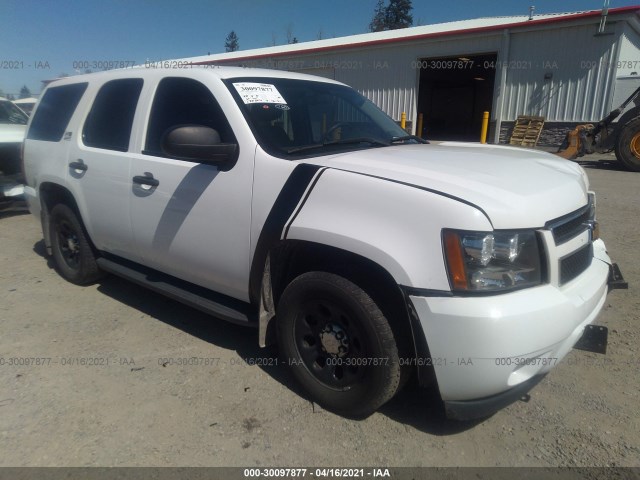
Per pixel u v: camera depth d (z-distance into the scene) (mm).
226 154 2891
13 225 7074
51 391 2975
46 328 3797
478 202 2238
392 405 2855
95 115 4047
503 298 2197
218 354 3406
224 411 2789
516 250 2238
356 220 2430
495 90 17219
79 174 4047
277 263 2854
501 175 2580
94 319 3949
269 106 3156
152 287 3656
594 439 2523
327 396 2754
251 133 2912
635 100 11242
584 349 2801
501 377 2215
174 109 3383
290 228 2637
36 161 4645
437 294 2217
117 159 3650
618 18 14383
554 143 16344
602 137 11695
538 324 2193
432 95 31469
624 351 3330
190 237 3189
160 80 3520
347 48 19688
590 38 15031
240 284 3012
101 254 4379
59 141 4359
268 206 2748
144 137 3535
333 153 2979
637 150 10891
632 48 16359
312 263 2832
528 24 15828
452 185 2363
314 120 3389
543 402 2824
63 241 4668
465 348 2186
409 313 2283
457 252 2186
